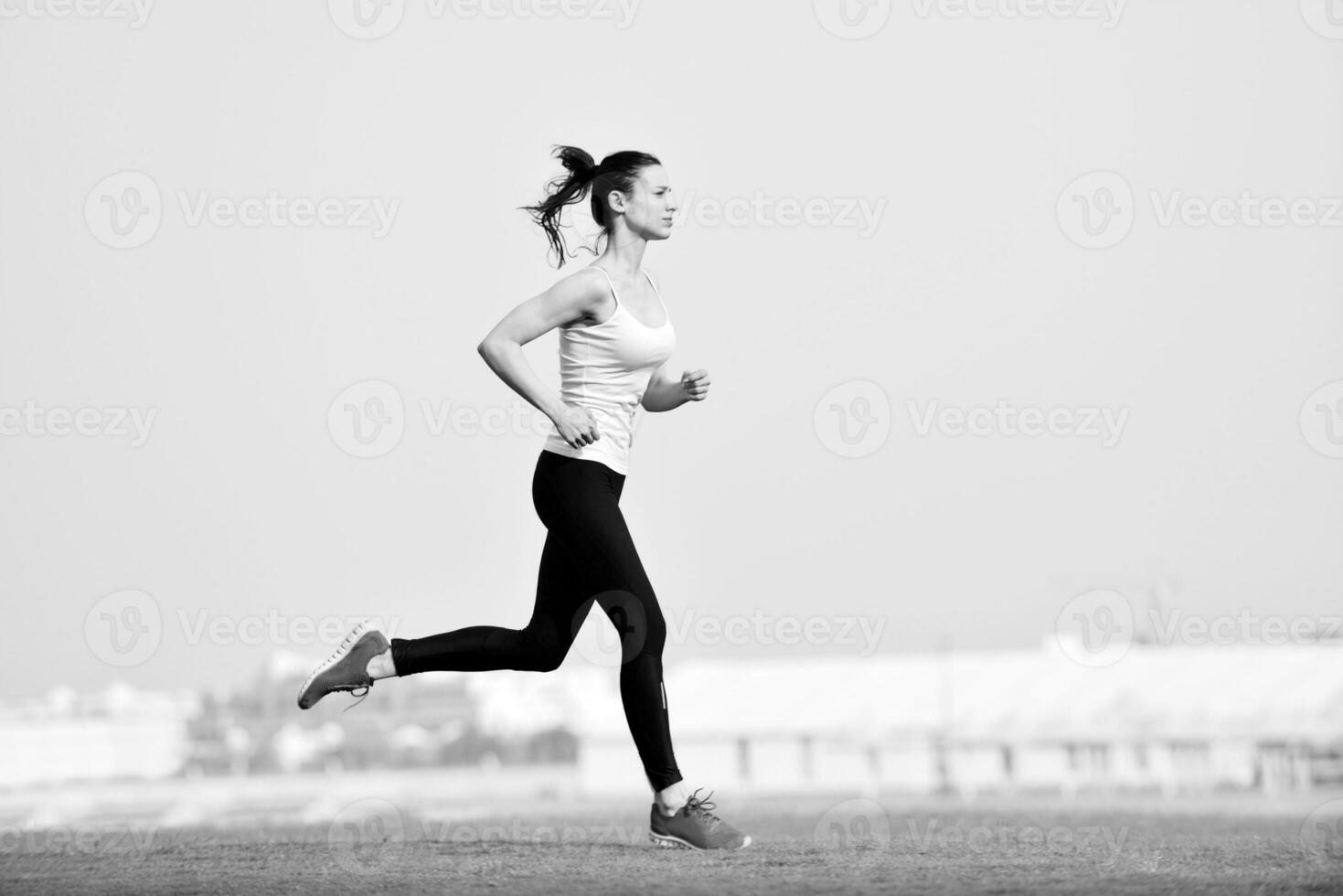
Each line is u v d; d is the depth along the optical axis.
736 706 87.25
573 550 15.53
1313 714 71.00
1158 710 75.44
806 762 82.00
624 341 15.60
